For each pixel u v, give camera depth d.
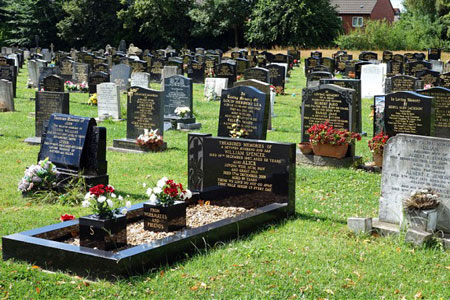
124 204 9.95
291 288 6.65
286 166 9.31
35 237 7.59
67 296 6.50
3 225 8.87
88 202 7.57
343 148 13.07
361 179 12.06
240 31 68.00
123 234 7.64
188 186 10.31
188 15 66.69
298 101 25.16
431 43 60.47
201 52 50.81
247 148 9.65
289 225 8.93
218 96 24.80
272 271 7.07
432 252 7.74
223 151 9.88
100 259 6.86
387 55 42.41
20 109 21.48
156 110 14.93
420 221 8.07
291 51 48.34
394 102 12.80
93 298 6.45
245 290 6.60
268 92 17.20
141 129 15.17
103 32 70.50
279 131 17.98
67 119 10.74
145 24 67.00
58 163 10.66
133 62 33.28
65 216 8.47
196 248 7.67
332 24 62.41
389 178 8.68
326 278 6.91
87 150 10.53
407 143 8.47
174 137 16.86
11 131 17.03
